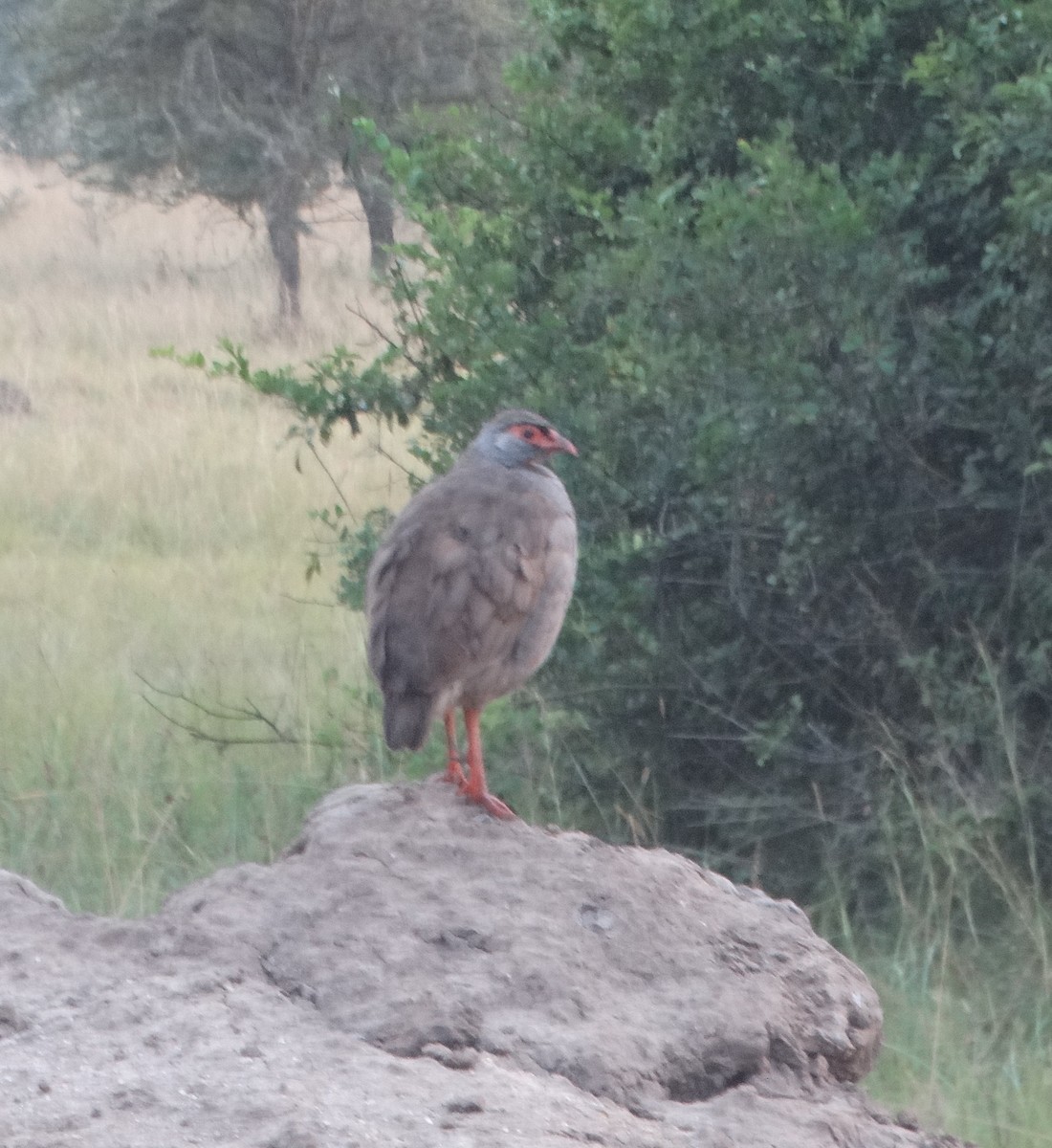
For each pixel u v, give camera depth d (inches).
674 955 281.1
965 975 417.1
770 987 278.1
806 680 470.9
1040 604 448.1
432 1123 222.5
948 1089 361.7
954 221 471.8
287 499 861.2
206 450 953.5
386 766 513.0
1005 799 435.8
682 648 476.7
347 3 1443.2
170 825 474.9
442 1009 257.4
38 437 981.2
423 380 530.0
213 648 646.5
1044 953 402.3
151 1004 259.8
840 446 451.5
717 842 483.2
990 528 464.8
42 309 1464.1
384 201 1263.5
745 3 483.2
